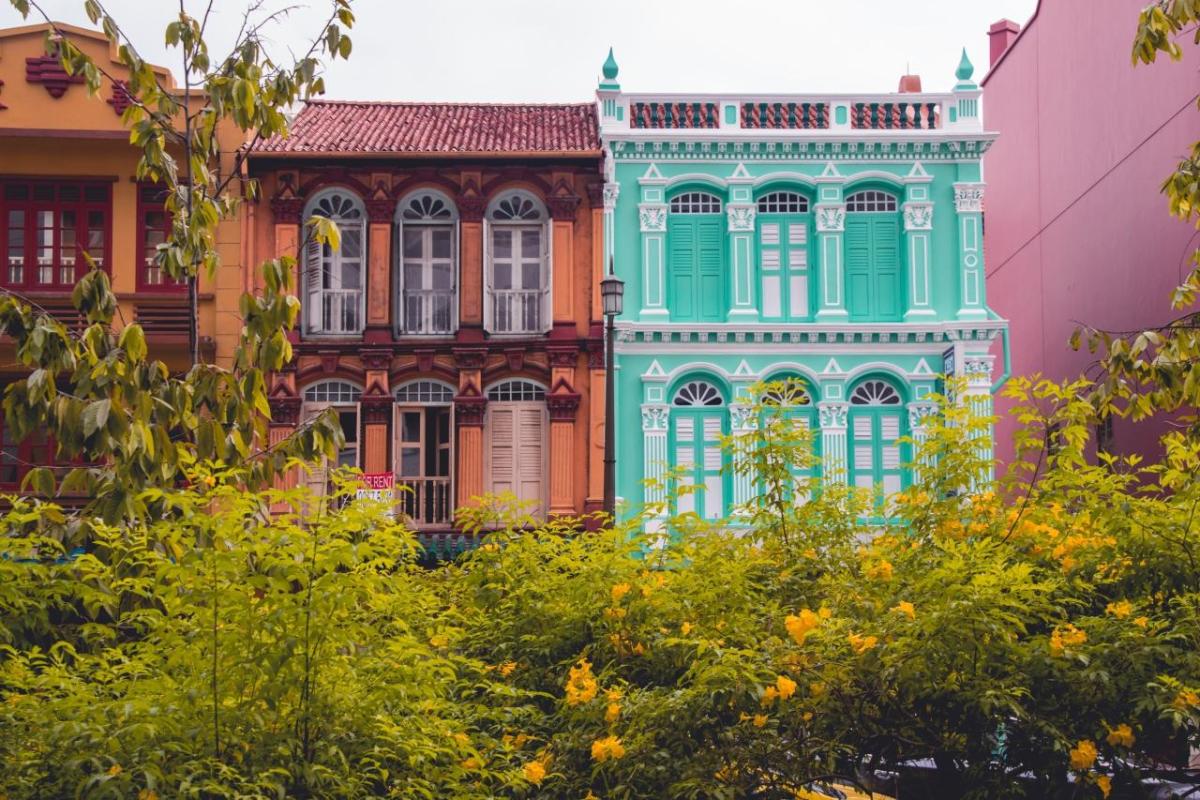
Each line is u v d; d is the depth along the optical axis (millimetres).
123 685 6535
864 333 23922
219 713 6305
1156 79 22891
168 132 10820
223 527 6461
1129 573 7980
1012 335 29984
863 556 8609
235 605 6352
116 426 8094
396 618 7309
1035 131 28562
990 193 31609
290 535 6445
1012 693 6980
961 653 7004
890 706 7449
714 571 8195
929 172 24500
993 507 8727
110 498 7980
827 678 7172
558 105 26750
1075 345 10883
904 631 7109
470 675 8266
